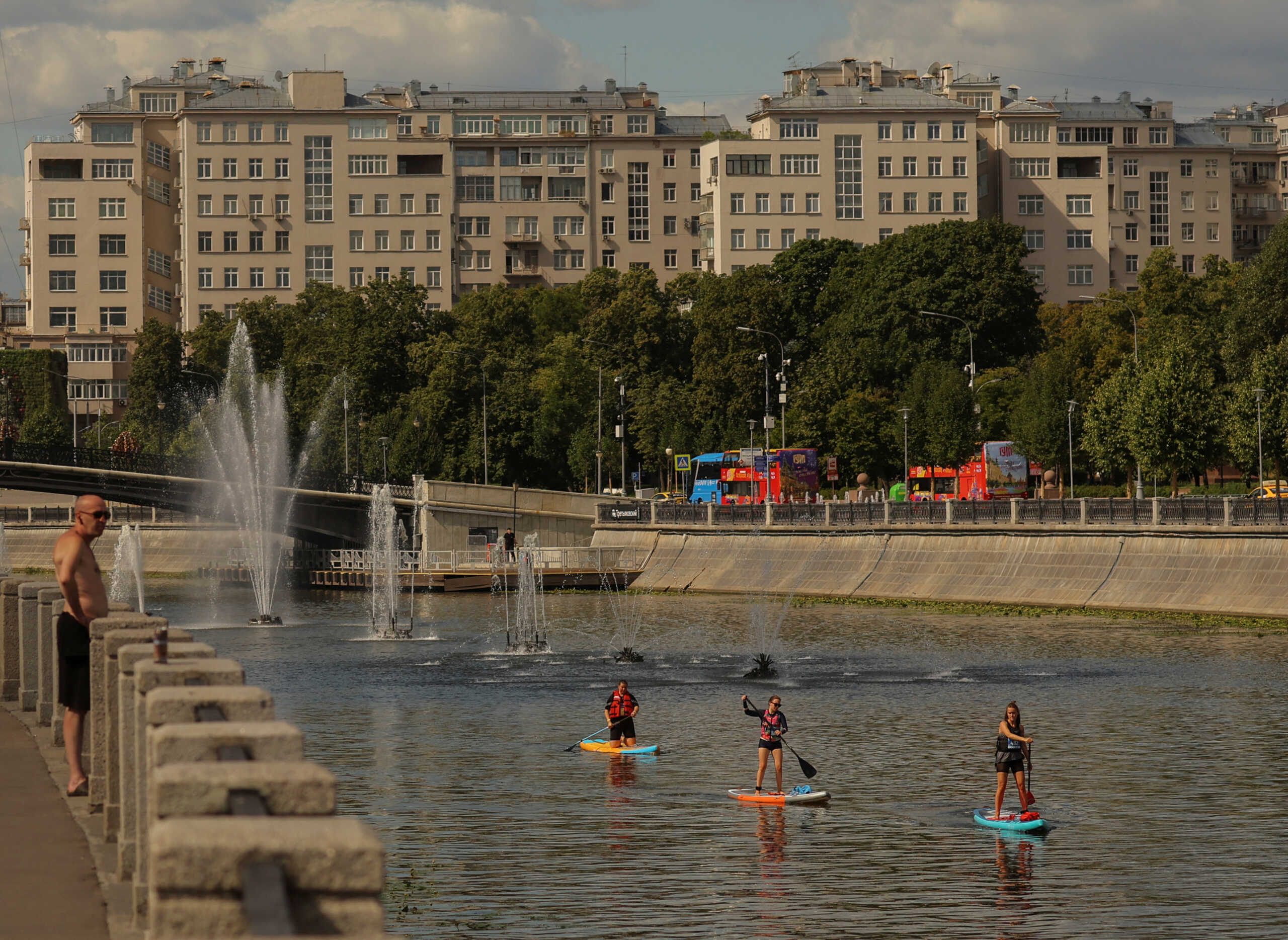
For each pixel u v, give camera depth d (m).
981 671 76.19
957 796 45.66
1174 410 134.00
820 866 36.69
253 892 7.59
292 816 9.02
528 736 57.97
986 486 155.50
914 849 38.62
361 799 45.34
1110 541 105.44
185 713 11.94
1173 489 136.88
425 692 72.19
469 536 154.00
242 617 122.75
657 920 31.77
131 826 16.45
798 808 43.78
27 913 15.10
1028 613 104.69
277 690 73.38
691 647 92.44
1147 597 101.06
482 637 102.06
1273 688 67.44
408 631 103.69
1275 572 93.75
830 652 86.75
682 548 146.88
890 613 110.25
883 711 64.12
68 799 21.14
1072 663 78.06
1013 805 44.09
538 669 82.06
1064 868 36.66
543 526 156.12
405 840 39.62
